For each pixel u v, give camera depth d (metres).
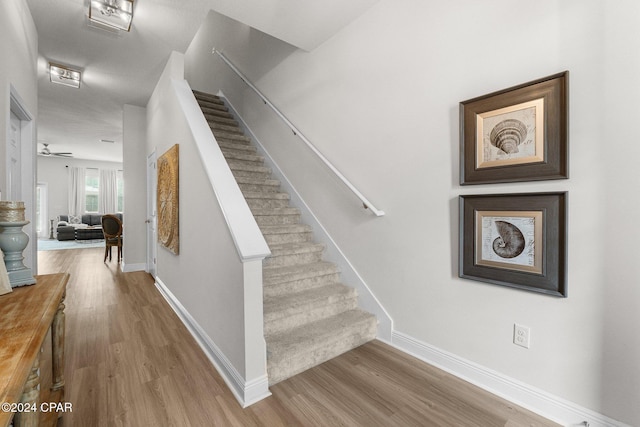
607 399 1.38
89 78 3.79
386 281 2.41
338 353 2.22
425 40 2.07
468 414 1.61
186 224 2.79
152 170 4.41
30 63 2.52
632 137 1.30
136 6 2.48
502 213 1.70
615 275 1.35
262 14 2.48
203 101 4.78
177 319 2.92
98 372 1.98
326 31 2.77
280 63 3.64
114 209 11.44
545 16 1.53
